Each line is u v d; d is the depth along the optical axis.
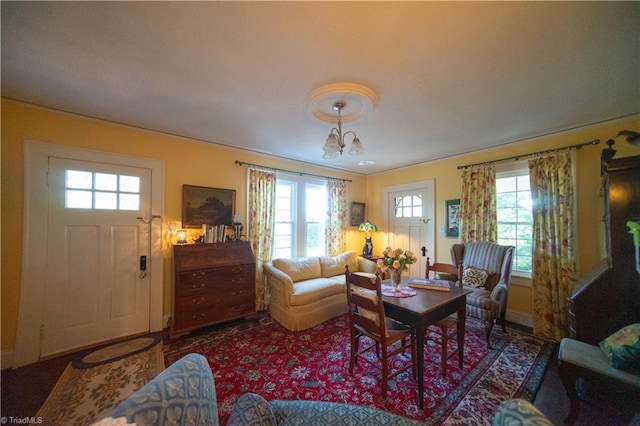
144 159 2.85
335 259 4.15
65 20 1.29
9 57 1.60
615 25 1.33
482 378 2.00
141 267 2.79
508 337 2.71
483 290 2.84
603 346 1.56
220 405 1.71
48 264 2.33
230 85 1.94
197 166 3.22
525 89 1.97
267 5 1.22
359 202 5.17
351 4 1.21
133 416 0.60
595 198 2.64
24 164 2.25
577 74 1.77
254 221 3.61
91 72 1.78
